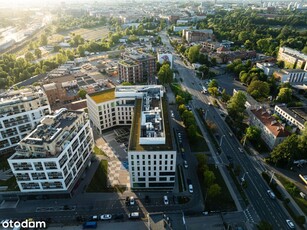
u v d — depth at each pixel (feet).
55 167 428.56
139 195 480.23
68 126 473.67
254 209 451.12
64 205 458.91
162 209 450.30
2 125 561.43
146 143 463.83
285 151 533.14
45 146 423.23
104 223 426.10
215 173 532.73
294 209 451.94
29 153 428.97
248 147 618.44
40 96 607.78
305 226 421.18
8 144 586.04
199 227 416.67
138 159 451.94
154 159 452.35
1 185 488.02
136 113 570.46
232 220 429.38
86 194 481.05
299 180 515.50
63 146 447.83
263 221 396.78
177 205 458.91
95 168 544.62
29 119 592.60
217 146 620.49
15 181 495.00
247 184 504.84
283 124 607.37
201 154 543.39
